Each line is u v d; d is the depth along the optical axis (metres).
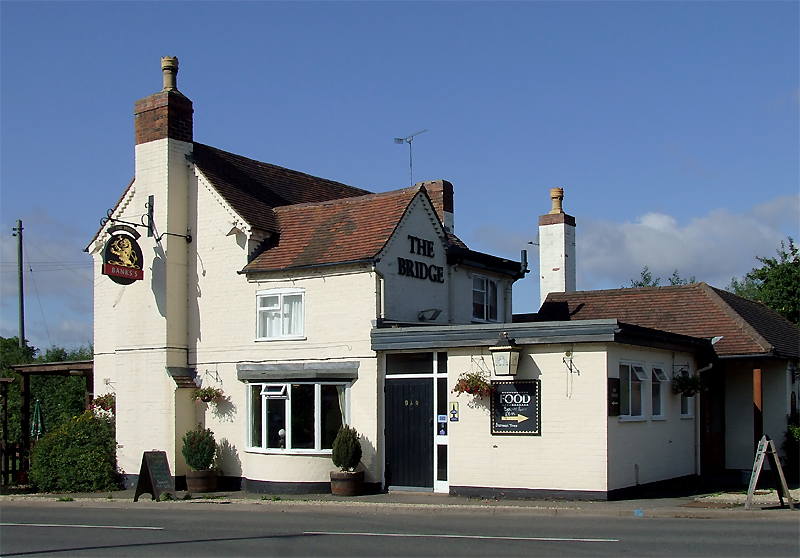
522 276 28.27
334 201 24.36
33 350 48.59
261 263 23.22
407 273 22.86
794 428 24.58
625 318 27.41
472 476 20.00
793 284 38.41
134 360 24.33
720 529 14.78
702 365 24.14
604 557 11.89
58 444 24.66
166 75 24.81
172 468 23.31
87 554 12.73
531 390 19.55
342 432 21.03
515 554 12.18
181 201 24.47
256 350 23.11
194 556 12.35
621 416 19.56
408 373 21.28
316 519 16.95
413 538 13.89
